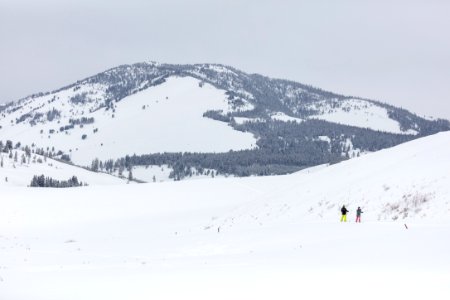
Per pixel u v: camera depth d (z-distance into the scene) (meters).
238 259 31.78
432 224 35.50
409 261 24.19
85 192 113.38
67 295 22.22
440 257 24.16
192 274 26.00
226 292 20.89
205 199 103.25
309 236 38.66
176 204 99.12
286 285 21.38
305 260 28.28
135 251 45.72
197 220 75.69
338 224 41.31
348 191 55.62
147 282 24.38
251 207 70.62
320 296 19.05
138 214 91.19
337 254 28.97
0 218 88.31
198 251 42.44
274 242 39.59
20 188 119.38
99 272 29.17
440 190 43.09
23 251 47.19
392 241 30.00
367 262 25.34
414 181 48.72
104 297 21.42
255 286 21.64
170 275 26.16
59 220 87.56
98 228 76.69
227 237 45.91
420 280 19.86
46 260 39.53
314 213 53.94
